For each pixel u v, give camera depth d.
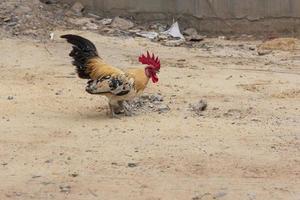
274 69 19.36
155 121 13.27
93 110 14.37
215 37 25.75
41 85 16.86
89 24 25.52
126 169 10.41
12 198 9.35
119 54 21.64
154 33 25.00
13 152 11.39
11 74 18.22
